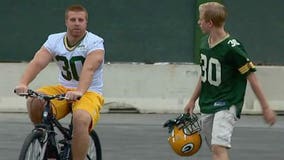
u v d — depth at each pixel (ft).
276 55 154.61
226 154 65.87
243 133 122.93
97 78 70.64
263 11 155.12
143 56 154.40
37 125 65.67
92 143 75.87
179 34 154.61
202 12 66.23
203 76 67.56
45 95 66.23
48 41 70.08
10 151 98.99
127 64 148.15
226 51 64.85
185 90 147.95
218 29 65.67
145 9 154.51
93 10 154.10
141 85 147.84
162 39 154.61
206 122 67.92
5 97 146.72
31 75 68.64
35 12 153.89
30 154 63.67
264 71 147.74
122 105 147.02
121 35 154.51
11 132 118.01
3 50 154.40
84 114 66.54
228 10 154.81
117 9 154.20
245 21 154.92
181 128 69.05
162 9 154.40
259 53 154.92
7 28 154.20
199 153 101.24
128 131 122.11
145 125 130.00
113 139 112.88
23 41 154.20
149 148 104.83
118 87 147.64
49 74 146.61
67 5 153.79
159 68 147.95
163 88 147.95
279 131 126.31
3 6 153.89
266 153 102.89
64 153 68.80
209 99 67.21
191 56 154.10
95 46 68.90
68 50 69.00
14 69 146.92
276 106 147.13
